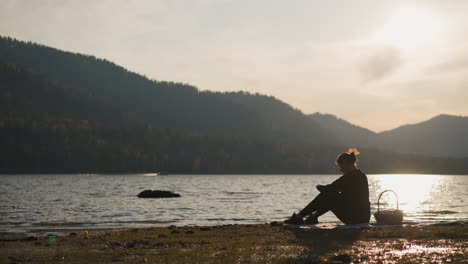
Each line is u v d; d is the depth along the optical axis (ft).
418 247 30.42
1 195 172.04
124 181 398.21
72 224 70.54
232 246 32.73
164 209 104.94
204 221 76.79
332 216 79.36
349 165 40.83
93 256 29.68
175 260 27.53
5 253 31.63
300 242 33.32
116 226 67.46
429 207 113.39
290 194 191.42
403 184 377.71
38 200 140.67
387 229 38.99
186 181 416.26
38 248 34.47
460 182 445.37
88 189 234.17
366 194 40.78
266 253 29.01
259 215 89.97
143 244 35.81
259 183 371.76
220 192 208.95
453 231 37.27
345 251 28.94
